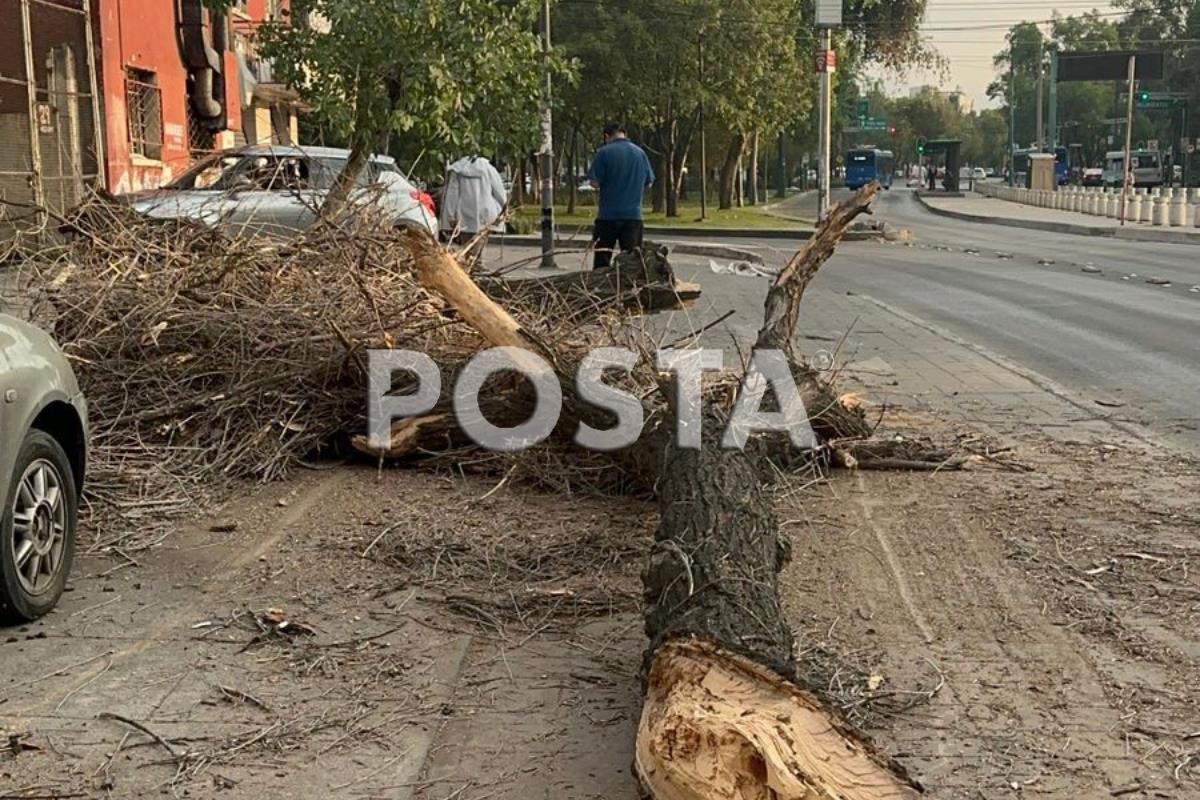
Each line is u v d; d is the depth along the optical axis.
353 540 6.01
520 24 14.54
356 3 13.15
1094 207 47.25
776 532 5.10
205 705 4.27
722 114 42.28
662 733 3.23
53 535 5.11
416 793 3.73
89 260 8.24
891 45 57.31
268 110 29.00
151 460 6.98
